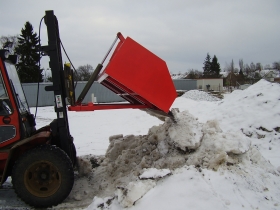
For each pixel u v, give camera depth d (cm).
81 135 1011
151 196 340
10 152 381
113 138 582
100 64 435
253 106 883
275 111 823
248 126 807
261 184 377
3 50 414
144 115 1373
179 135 426
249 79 5216
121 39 427
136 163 469
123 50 388
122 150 527
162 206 323
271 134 755
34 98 2619
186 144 414
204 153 408
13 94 416
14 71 486
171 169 409
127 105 434
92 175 504
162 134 479
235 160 405
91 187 454
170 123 474
